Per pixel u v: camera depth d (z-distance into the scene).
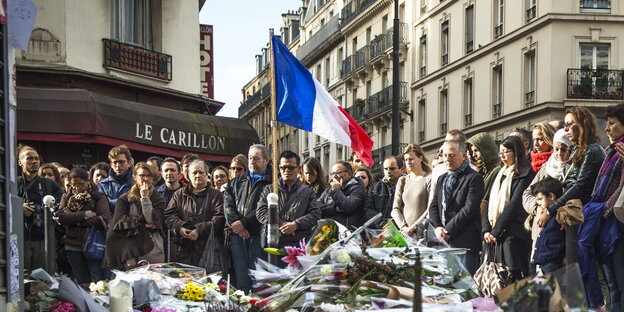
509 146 7.61
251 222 8.85
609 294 6.39
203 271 7.20
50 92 17.62
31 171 9.67
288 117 9.81
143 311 6.00
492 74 34.56
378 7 46.38
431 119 39.88
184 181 10.85
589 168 6.53
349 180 9.72
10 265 4.68
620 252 6.23
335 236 6.11
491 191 7.83
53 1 18.23
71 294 5.62
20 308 4.97
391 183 9.65
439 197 8.01
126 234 8.73
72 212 9.23
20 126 17.17
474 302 4.49
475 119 35.72
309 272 5.32
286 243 8.56
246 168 10.08
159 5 20.91
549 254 6.55
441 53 38.94
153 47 20.83
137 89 19.97
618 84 30.81
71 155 18.03
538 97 31.53
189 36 21.70
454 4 37.53
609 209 6.20
